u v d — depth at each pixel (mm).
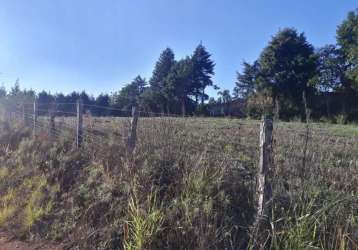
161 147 6414
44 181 7445
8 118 14922
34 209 6492
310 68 40656
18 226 6180
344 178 5301
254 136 10359
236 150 7840
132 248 4688
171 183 5594
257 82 42344
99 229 5418
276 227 4316
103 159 7145
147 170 5898
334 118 31875
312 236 4090
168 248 4656
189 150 6445
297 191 4797
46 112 14086
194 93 62469
